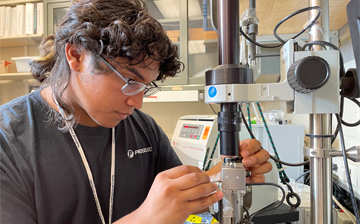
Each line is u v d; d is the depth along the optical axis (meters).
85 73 0.53
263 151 0.62
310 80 0.39
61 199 0.61
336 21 1.11
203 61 1.90
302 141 1.43
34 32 1.98
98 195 0.69
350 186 0.44
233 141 0.46
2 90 2.39
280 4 0.88
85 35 0.47
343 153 0.45
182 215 0.45
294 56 0.44
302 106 0.44
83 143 0.68
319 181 0.47
